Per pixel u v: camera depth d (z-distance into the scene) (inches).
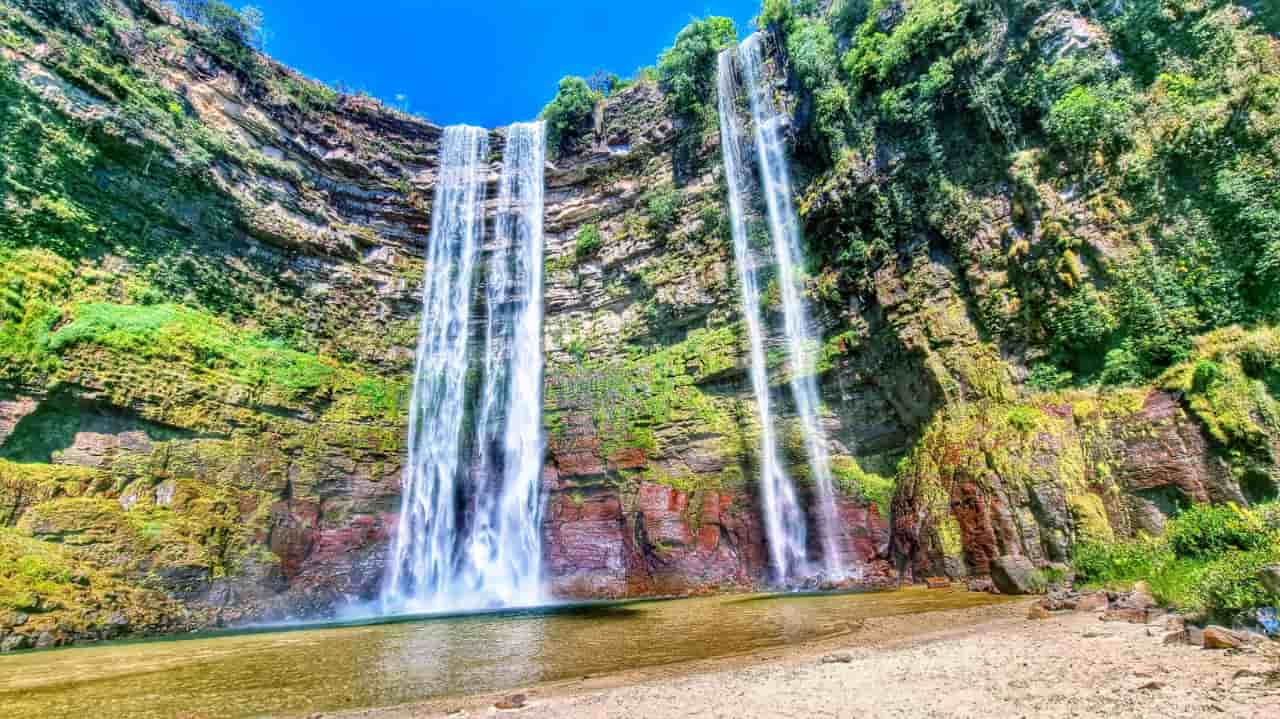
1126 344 724.7
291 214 1278.3
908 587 801.6
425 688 415.5
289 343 1218.6
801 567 1021.2
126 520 872.9
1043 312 801.6
